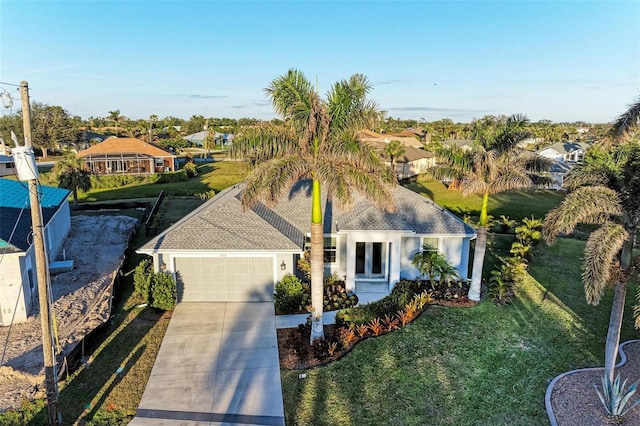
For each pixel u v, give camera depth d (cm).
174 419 1158
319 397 1265
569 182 1279
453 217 2194
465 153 1869
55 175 3875
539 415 1189
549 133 10506
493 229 3194
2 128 7606
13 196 2288
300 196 2364
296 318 1759
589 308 1888
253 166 1513
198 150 10825
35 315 1705
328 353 1470
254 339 1586
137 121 15850
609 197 1125
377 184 1377
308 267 1950
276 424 1151
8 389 1241
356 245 2112
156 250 1812
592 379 1341
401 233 1952
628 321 1777
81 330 1575
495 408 1220
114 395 1248
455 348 1526
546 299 1973
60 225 2570
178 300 1898
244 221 1992
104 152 6209
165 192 4928
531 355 1489
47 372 1082
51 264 2178
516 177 1764
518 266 2150
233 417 1172
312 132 1383
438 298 1925
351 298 1895
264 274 1902
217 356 1469
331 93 1398
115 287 1939
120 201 4331
